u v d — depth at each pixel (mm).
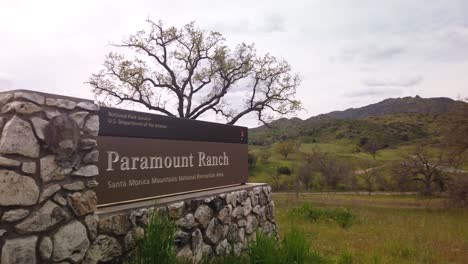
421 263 7164
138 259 3879
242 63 22875
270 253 5105
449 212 19125
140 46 21016
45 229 2971
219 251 5746
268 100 23109
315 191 38656
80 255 3289
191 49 22109
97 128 3527
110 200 4242
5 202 2699
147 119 4910
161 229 4047
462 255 7949
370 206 22484
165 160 5219
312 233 10180
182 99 22359
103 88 21297
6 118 2826
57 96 3135
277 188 39781
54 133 3078
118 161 4387
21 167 2816
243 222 6742
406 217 15984
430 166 29016
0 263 2648
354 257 7316
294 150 68625
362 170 48344
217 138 6734
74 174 3242
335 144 82500
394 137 90750
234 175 7312
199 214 5320
